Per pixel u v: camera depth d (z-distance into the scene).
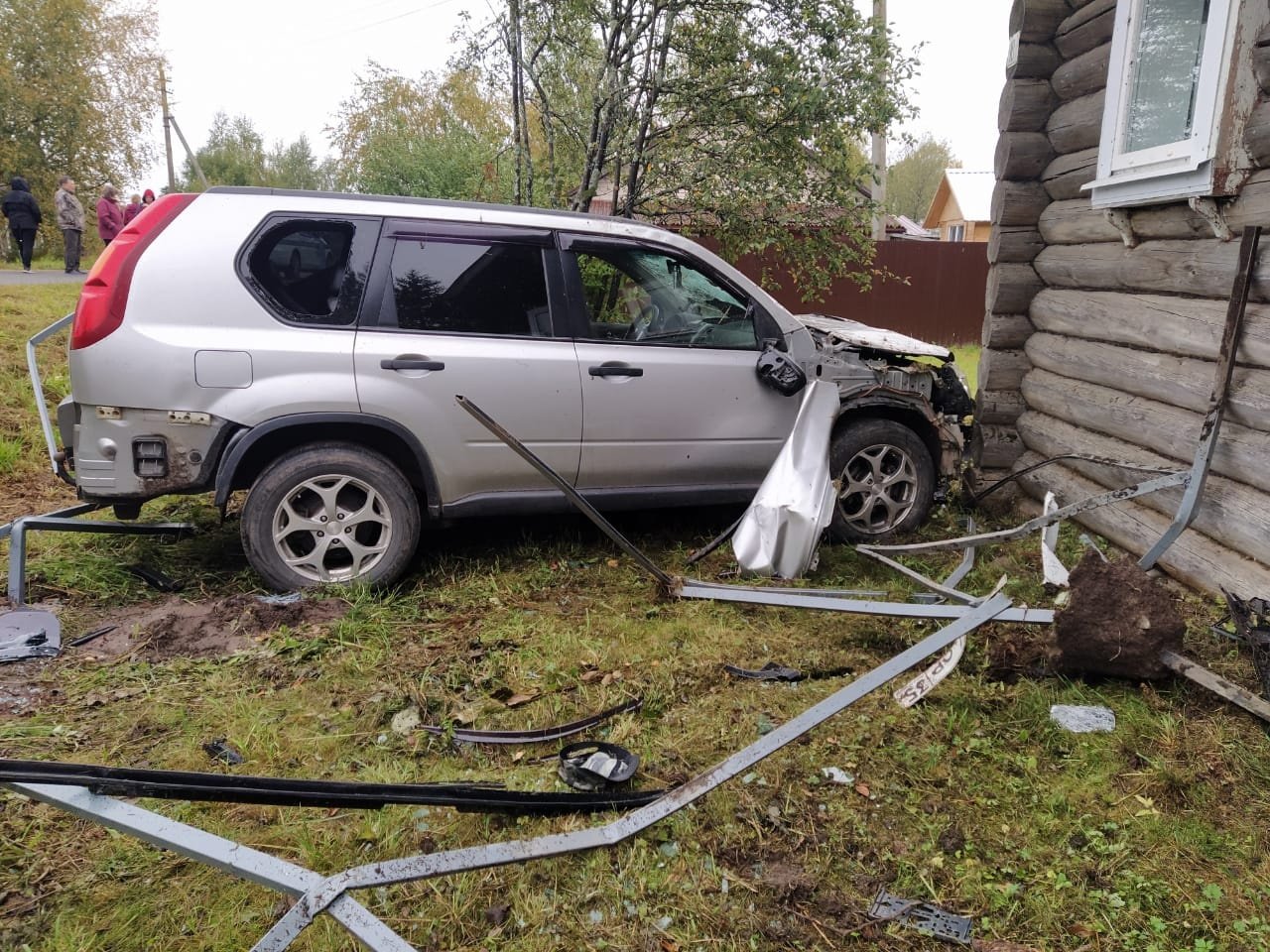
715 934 2.05
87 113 29.22
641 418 4.24
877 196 14.26
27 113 28.16
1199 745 2.79
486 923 2.06
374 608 3.68
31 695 2.95
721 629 3.62
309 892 1.68
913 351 4.64
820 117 6.94
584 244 4.20
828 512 4.04
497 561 4.36
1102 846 2.35
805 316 5.61
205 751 2.70
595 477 4.26
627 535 4.82
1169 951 2.00
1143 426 4.25
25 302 8.73
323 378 3.67
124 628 3.50
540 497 4.16
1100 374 4.62
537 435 4.06
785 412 4.55
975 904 2.16
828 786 2.58
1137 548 4.27
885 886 2.22
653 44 7.09
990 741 2.83
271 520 3.72
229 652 3.34
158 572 4.01
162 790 1.77
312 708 2.97
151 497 3.61
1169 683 3.14
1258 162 3.51
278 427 3.64
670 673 3.23
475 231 4.00
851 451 4.61
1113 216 4.39
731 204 7.29
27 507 4.97
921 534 4.93
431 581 4.13
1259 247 3.48
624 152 7.49
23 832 2.28
